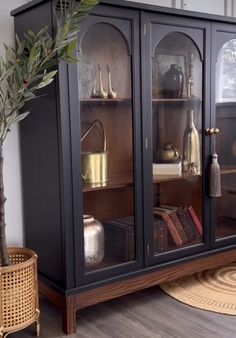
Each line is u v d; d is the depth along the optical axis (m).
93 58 1.98
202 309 2.14
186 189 2.40
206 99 2.36
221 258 2.50
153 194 2.23
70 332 1.93
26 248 2.13
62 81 1.84
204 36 2.30
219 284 2.42
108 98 2.07
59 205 1.93
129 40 2.03
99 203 2.09
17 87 1.75
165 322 2.02
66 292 1.92
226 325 1.98
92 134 2.03
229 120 2.52
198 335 1.90
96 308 2.18
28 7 1.98
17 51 1.96
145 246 2.19
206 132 2.37
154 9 2.07
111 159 2.12
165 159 2.29
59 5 1.81
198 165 2.42
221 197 2.51
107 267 2.06
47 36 1.76
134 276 2.14
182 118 2.35
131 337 1.89
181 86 2.32
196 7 2.85
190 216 2.42
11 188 2.27
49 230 2.04
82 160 1.99
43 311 2.15
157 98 2.21
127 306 2.20
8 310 1.82
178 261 2.30
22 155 2.25
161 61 2.20
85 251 2.01
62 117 1.85
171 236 2.32
